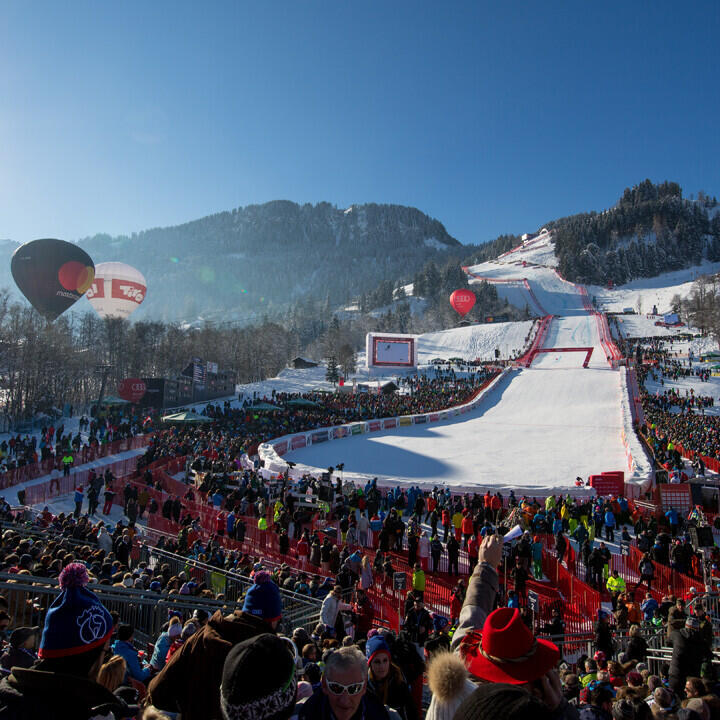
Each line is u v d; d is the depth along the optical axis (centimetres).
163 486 2961
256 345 11869
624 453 4400
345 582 1579
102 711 262
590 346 11700
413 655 707
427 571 2044
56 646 274
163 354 9275
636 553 2053
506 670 274
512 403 7044
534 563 1977
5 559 1027
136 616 1034
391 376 10131
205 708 308
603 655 960
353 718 284
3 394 5862
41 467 2972
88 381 7381
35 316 6756
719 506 2884
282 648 247
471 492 3075
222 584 1386
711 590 1641
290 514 2489
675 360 9444
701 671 707
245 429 4822
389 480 3253
